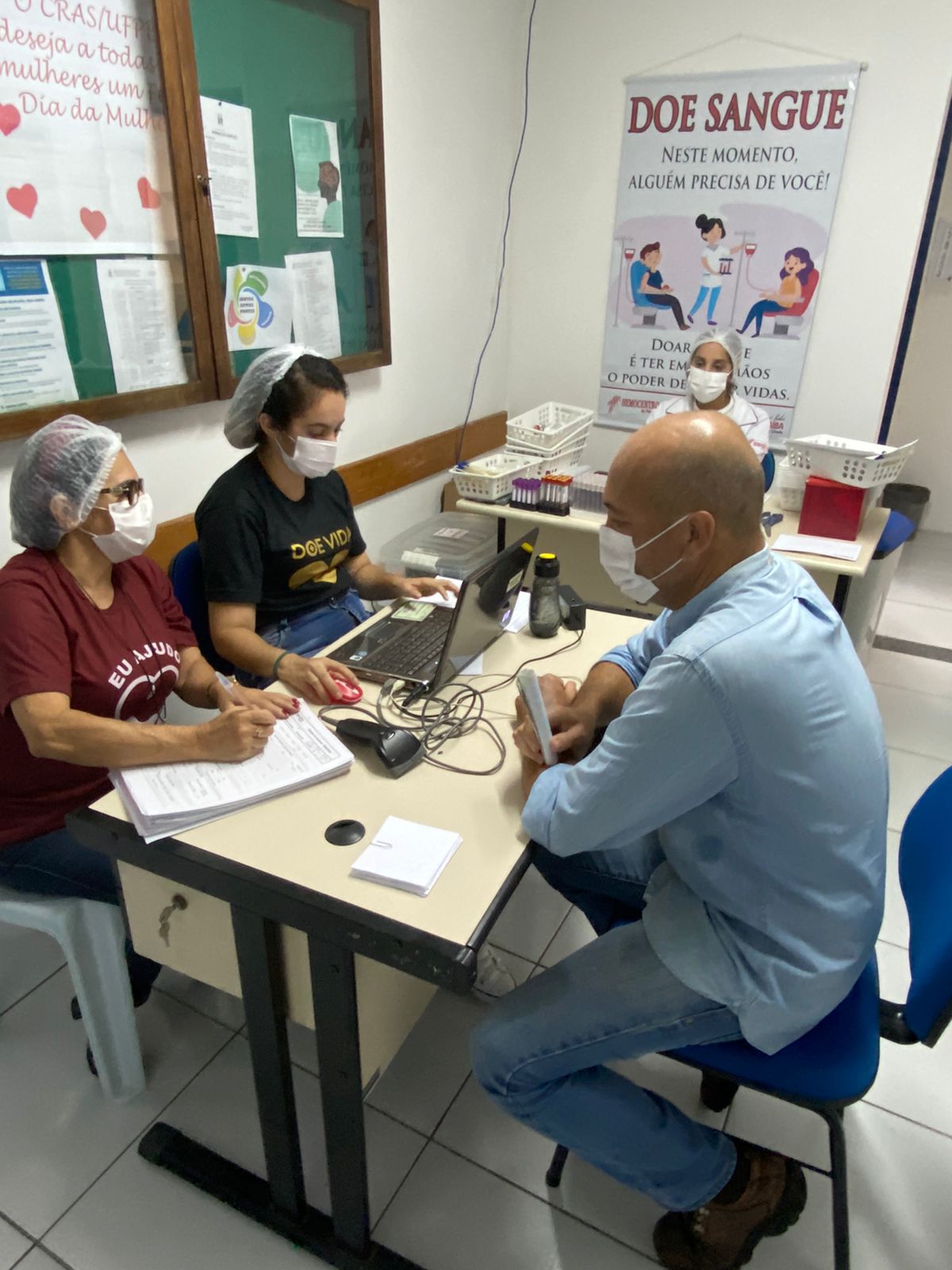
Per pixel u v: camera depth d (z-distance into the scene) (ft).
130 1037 4.78
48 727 3.94
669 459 3.11
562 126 10.86
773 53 9.55
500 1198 4.48
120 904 4.39
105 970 4.53
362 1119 3.74
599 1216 4.40
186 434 6.98
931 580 13.17
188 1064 5.18
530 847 3.48
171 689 4.98
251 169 7.00
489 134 10.49
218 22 6.41
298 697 4.71
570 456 9.81
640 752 3.08
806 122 9.62
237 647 5.31
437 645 5.14
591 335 11.71
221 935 3.75
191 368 6.79
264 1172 4.54
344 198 8.20
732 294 10.68
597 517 8.57
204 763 3.93
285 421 5.41
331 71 7.67
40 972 5.88
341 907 3.11
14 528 4.32
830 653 3.17
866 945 3.31
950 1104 5.02
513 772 3.98
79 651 4.36
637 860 4.42
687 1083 5.11
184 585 5.68
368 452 9.66
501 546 9.45
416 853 3.35
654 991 3.41
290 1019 3.77
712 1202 3.77
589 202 11.06
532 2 10.46
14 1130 4.77
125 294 6.12
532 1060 3.54
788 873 3.19
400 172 9.04
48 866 4.45
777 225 10.16
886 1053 5.35
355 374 9.13
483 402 11.94
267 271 7.41
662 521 3.19
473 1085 5.09
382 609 6.43
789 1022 3.24
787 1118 4.89
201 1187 4.48
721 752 3.02
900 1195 4.51
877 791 3.29
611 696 4.33
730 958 3.32
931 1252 4.24
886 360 10.19
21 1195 4.45
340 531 6.29
